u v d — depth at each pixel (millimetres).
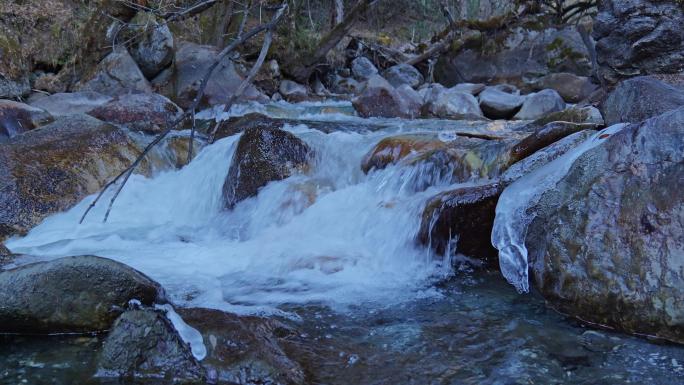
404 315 3211
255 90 10859
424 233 4109
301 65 12625
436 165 4820
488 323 3076
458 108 10461
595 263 3037
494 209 4043
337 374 2490
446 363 2617
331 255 4160
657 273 2846
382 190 5000
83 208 5406
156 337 2506
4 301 2879
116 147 6078
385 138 5715
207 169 5883
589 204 3178
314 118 9781
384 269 4039
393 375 2498
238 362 2412
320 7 16578
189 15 11023
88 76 9898
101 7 10156
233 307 3295
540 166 3996
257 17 13414
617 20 6863
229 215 5230
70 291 2916
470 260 4141
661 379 2449
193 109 5406
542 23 13719
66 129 6008
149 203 5793
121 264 3014
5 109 6840
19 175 5258
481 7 20000
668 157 3035
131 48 10242
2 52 9117
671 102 4160
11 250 4477
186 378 2391
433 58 14852
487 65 13859
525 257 3471
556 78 11953
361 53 15648
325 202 4980
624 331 2914
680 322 2736
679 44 6539
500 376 2500
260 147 5402
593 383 2430
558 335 2902
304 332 2930
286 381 2361
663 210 2941
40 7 10086
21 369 2547
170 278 3824
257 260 4191
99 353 2609
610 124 4609
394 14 21078
